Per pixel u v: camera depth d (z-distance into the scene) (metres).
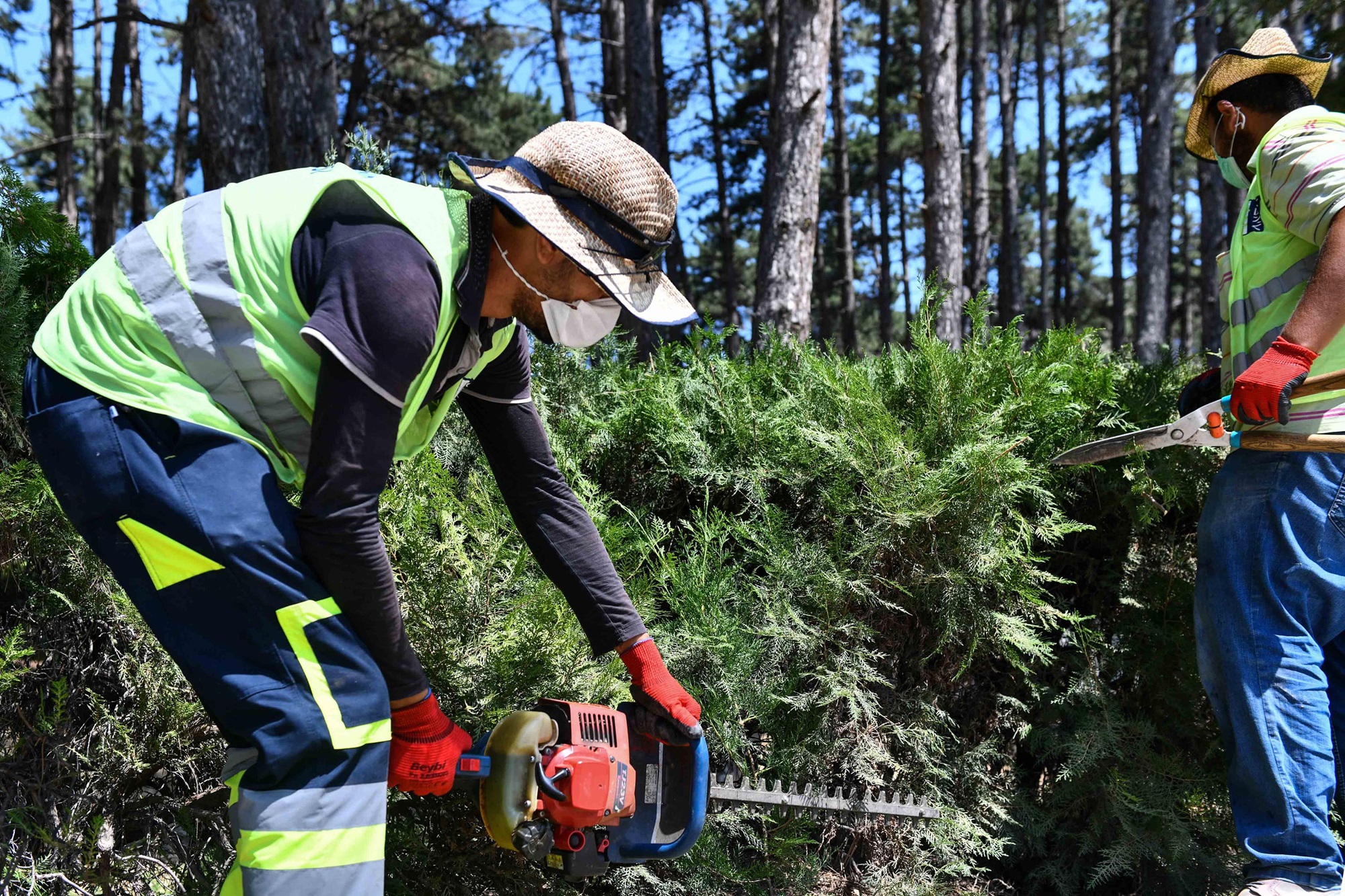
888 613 2.43
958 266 10.75
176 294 1.35
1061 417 2.54
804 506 2.57
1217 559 2.18
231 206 1.40
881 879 2.23
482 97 23.09
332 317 1.26
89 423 1.32
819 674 2.26
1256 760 2.08
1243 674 2.11
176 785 2.04
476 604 2.02
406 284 1.29
